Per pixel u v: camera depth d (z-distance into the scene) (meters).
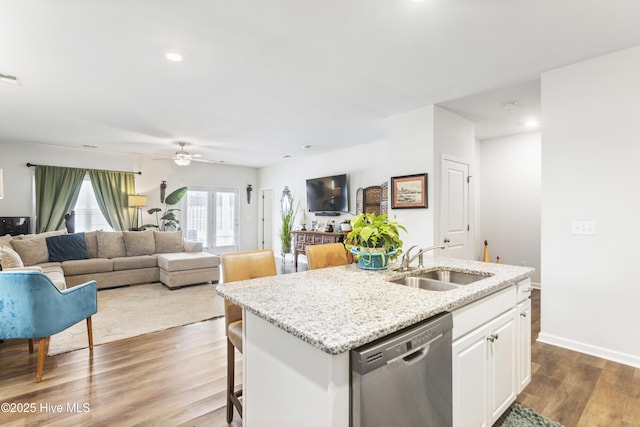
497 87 3.18
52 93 3.32
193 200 7.92
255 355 1.37
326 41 2.33
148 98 3.48
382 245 2.08
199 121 4.37
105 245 5.36
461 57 2.58
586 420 1.84
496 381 1.70
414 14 2.01
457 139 4.03
